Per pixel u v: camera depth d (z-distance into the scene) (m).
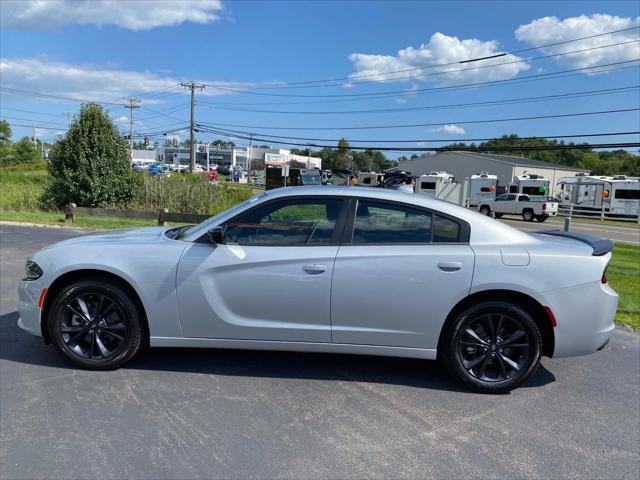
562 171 63.50
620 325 6.36
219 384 4.06
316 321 4.04
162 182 23.95
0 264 8.57
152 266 4.05
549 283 3.91
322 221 4.11
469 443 3.31
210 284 4.03
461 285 3.92
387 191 4.23
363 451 3.16
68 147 20.94
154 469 2.89
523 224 29.83
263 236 4.10
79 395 3.77
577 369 4.73
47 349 4.66
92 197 20.91
